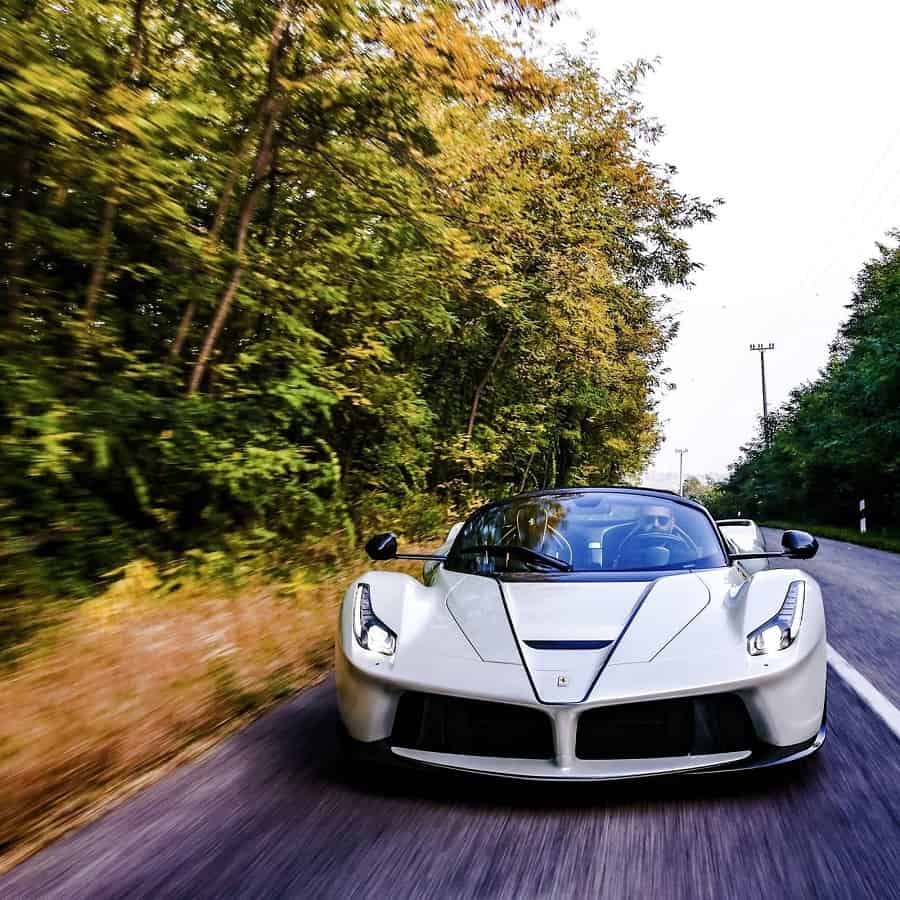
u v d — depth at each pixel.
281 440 7.50
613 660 2.85
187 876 2.28
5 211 5.35
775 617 3.01
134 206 5.32
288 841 2.50
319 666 4.94
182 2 5.53
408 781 3.00
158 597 6.09
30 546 5.27
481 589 3.50
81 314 5.89
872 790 2.82
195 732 3.61
